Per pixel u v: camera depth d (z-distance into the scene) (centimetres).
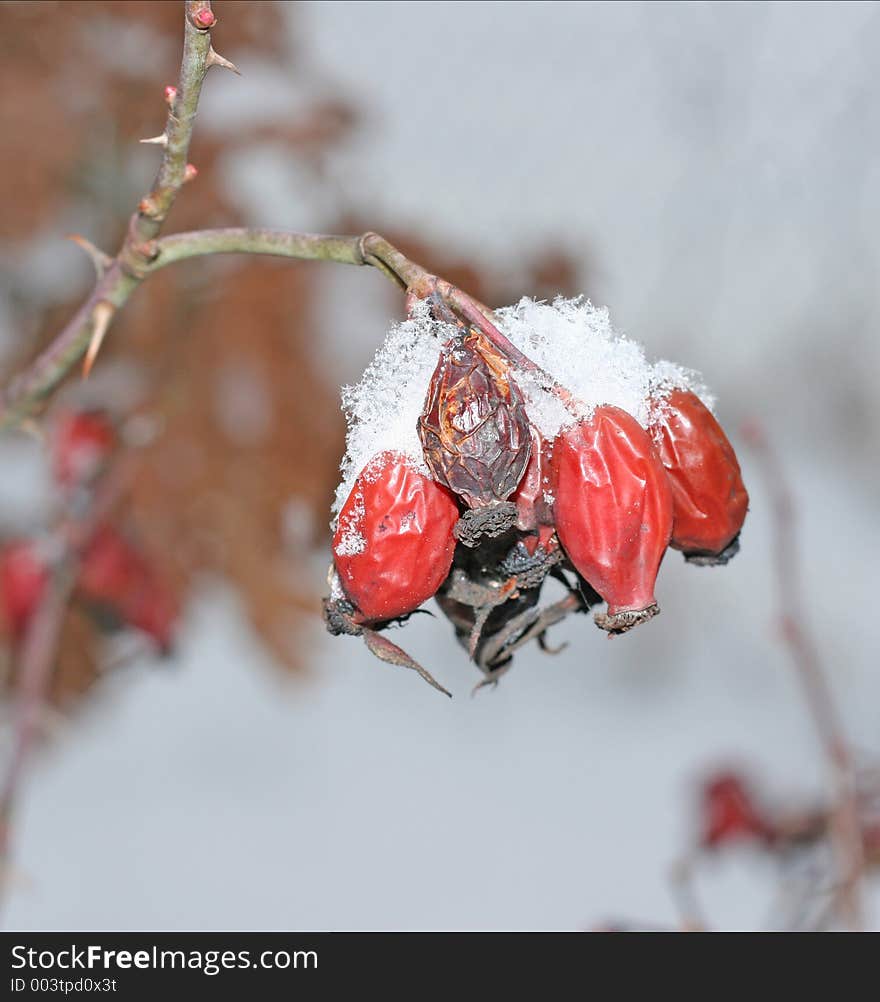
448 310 37
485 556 37
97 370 48
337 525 37
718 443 37
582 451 36
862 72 74
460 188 70
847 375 105
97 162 48
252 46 49
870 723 89
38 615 47
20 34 48
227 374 48
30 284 48
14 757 45
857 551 108
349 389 37
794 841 49
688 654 104
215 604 48
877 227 81
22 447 48
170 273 48
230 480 48
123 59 48
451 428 36
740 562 107
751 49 76
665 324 83
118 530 47
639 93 80
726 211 79
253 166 49
